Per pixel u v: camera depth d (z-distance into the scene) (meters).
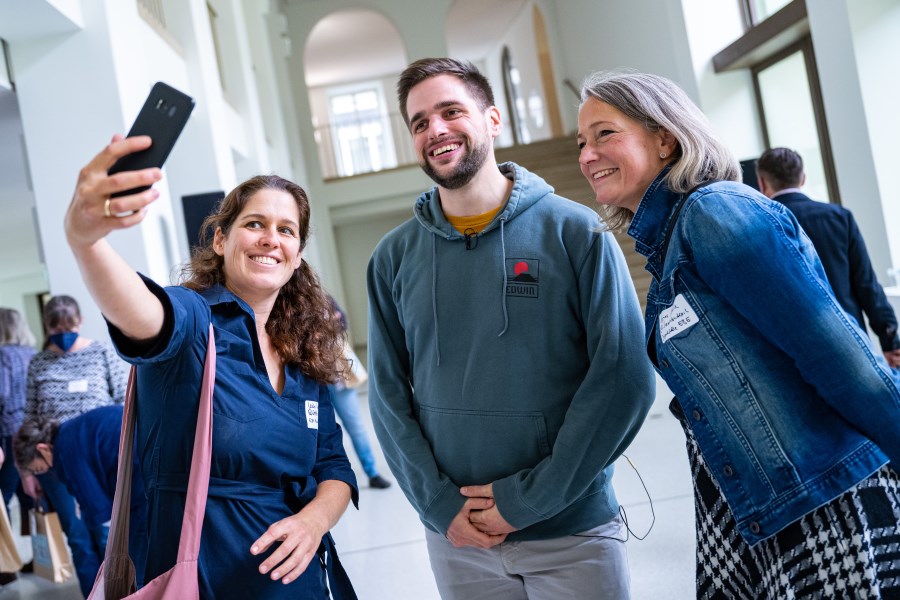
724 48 6.61
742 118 6.83
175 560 1.25
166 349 1.18
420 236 1.80
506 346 1.63
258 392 1.37
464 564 1.72
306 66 18.69
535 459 1.62
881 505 1.17
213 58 6.87
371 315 1.89
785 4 5.92
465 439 1.65
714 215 1.20
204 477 1.24
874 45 4.53
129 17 4.36
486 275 1.67
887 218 4.54
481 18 17.28
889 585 1.14
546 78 15.73
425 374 1.73
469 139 1.63
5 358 4.17
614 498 1.72
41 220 3.97
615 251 1.63
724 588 1.36
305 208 1.51
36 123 3.98
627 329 1.58
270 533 1.28
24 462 3.17
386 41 17.86
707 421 1.25
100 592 1.25
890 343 2.87
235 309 1.39
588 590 1.63
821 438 1.17
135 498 1.35
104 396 3.29
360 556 3.63
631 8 8.98
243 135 8.49
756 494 1.20
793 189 3.04
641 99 1.35
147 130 1.03
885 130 4.53
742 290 1.16
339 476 1.49
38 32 3.94
